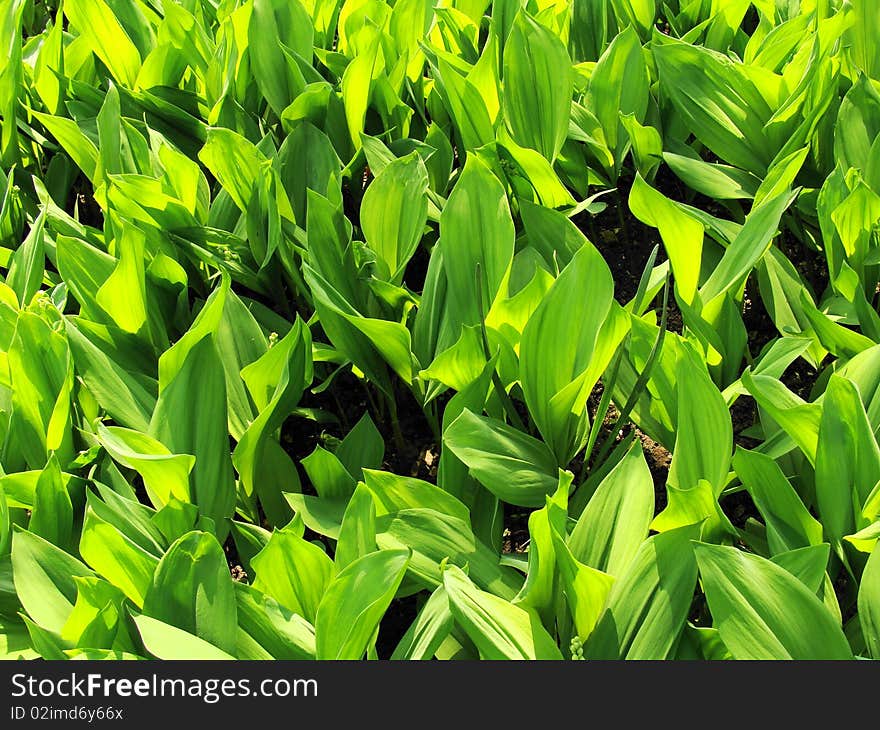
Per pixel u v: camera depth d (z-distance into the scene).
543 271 1.45
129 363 1.66
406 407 1.93
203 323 1.43
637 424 1.54
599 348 1.38
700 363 1.27
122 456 1.28
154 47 2.33
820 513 1.28
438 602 1.19
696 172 1.94
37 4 2.89
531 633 1.13
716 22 2.18
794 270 1.75
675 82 1.99
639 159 2.02
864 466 1.24
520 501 1.39
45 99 2.24
